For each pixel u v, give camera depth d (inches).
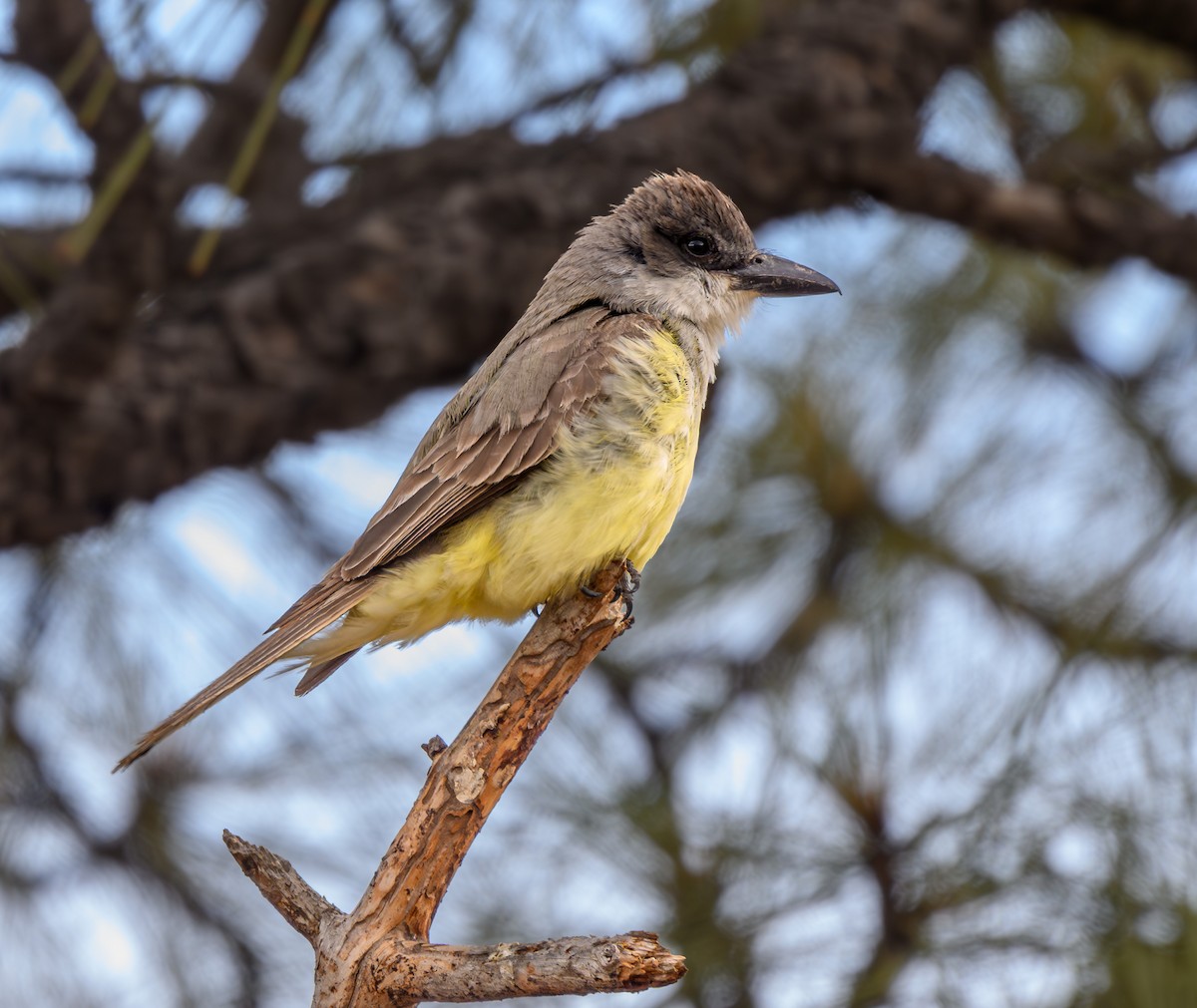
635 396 352.8
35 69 345.7
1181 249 449.1
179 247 410.9
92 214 327.9
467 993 234.7
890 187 445.7
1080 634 418.3
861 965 372.8
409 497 352.8
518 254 423.2
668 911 392.2
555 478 348.8
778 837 386.9
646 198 413.1
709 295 412.2
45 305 419.2
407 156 439.5
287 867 257.8
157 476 407.2
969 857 364.8
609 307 398.0
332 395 418.6
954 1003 352.8
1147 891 352.2
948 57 450.3
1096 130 497.4
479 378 376.5
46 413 390.6
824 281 414.9
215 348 407.8
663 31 440.5
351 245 415.5
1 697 440.5
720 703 459.5
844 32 442.3
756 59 442.3
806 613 464.1
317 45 432.8
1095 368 493.7
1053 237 452.1
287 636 330.0
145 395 398.6
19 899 432.1
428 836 259.4
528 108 444.5
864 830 374.3
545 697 272.7
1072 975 343.9
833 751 380.5
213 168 435.2
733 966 379.6
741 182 440.8
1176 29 465.1
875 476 478.9
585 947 226.2
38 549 424.8
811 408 478.3
